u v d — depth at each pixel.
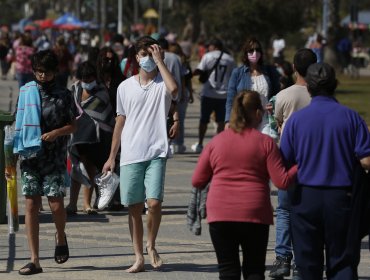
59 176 20.03
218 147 16.20
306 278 16.31
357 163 16.12
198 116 60.53
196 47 151.50
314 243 16.27
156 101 20.02
